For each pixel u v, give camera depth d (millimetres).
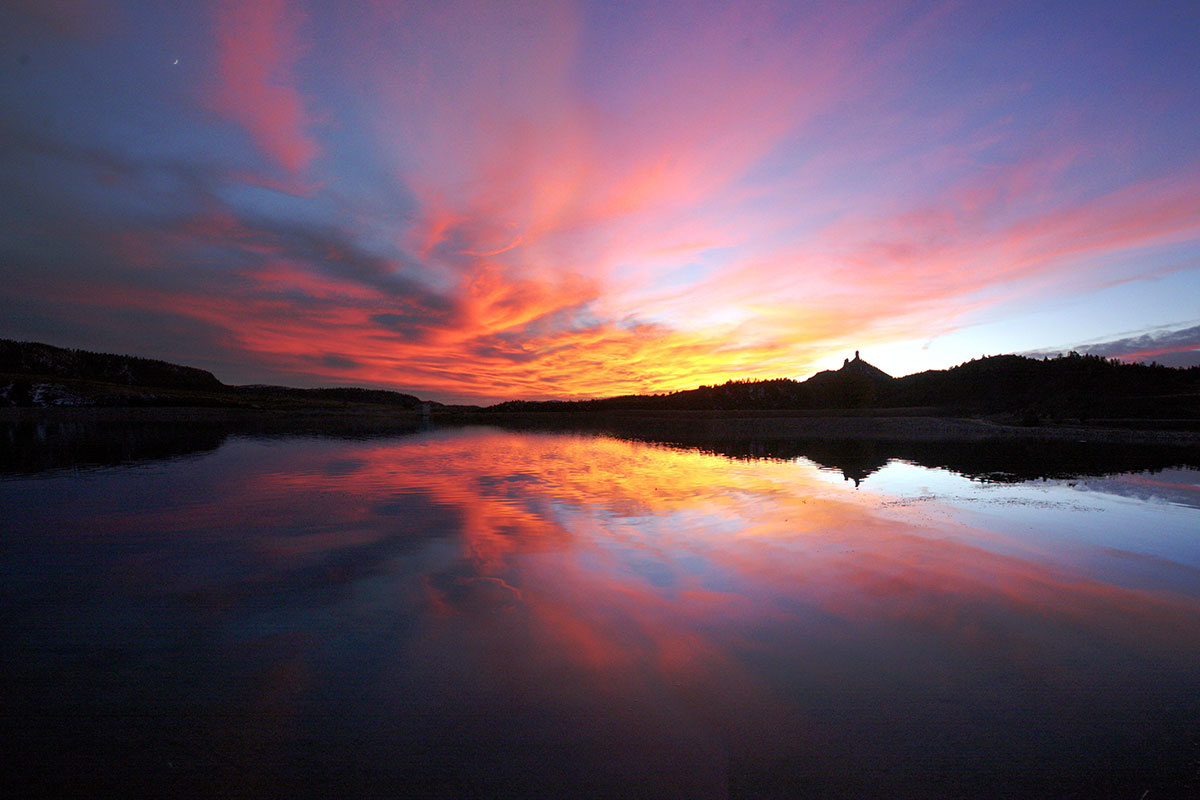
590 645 4816
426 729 3646
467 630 5074
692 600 5836
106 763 3283
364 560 7039
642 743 3525
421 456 19578
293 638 4887
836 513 10180
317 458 18422
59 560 6984
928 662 4586
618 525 9094
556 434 34375
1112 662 4605
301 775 3205
